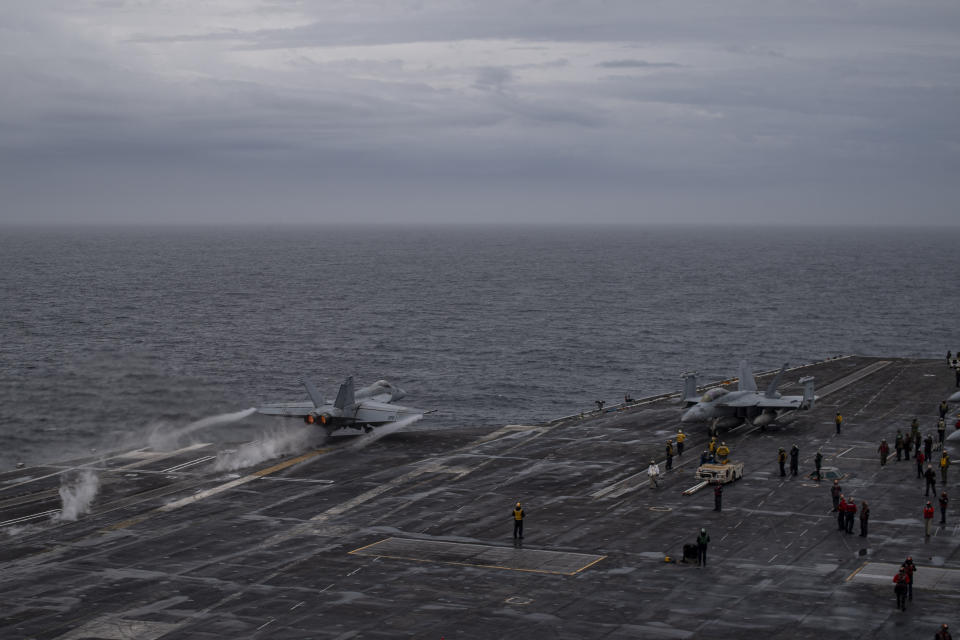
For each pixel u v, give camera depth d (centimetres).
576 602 4016
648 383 12488
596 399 11488
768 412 7575
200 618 3850
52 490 5838
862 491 5738
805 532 4953
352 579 4303
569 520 5219
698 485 5819
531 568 4444
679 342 16050
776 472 6212
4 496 5700
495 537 4925
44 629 3741
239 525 5138
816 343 16062
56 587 4200
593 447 7062
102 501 5600
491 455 6819
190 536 4941
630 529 5044
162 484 5991
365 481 6078
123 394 11219
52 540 4869
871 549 4678
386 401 7938
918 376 10006
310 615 3884
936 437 7138
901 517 5203
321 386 12006
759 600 4019
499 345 15562
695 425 7794
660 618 3838
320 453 6888
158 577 4331
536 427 7888
